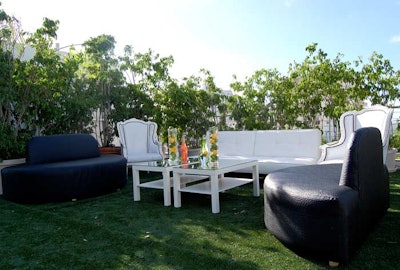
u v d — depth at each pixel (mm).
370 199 2250
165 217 3135
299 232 2004
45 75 5180
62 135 4676
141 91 6945
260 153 5164
